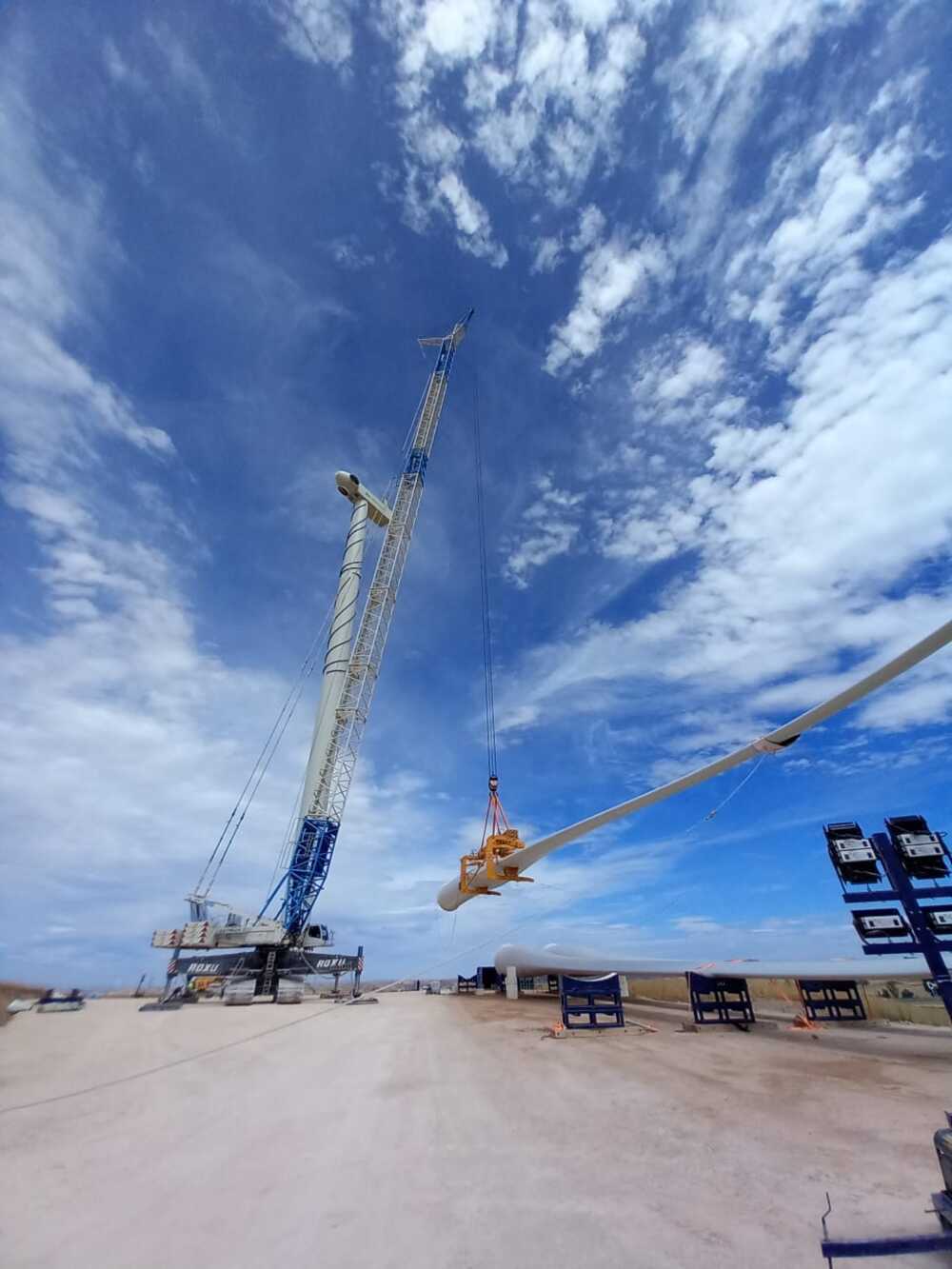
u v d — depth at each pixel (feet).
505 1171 23.16
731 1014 74.18
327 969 166.20
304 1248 17.37
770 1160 23.41
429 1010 102.12
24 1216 20.01
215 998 149.79
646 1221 18.39
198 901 165.58
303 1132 29.58
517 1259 16.39
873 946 43.32
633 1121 29.37
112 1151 26.94
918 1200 18.98
